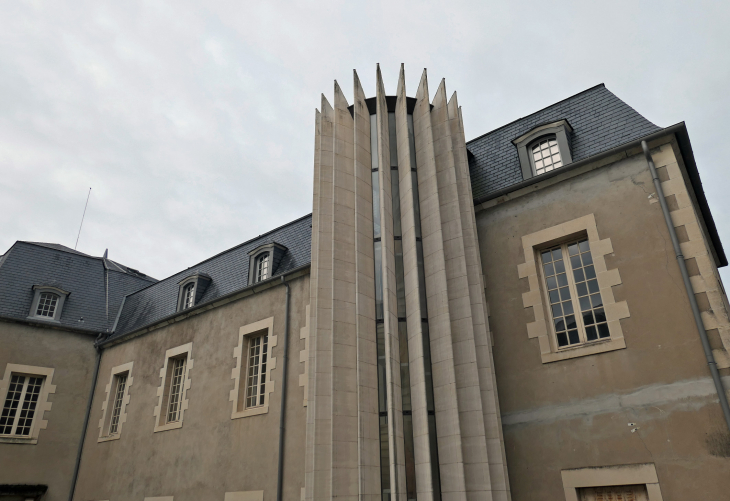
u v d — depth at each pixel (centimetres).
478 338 899
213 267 1717
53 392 1670
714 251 1222
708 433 717
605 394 819
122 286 2094
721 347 740
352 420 886
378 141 1042
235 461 1221
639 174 907
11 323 1673
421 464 818
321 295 992
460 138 1083
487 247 1045
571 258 961
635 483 751
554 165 1048
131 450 1488
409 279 951
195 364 1459
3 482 1494
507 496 802
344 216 1038
